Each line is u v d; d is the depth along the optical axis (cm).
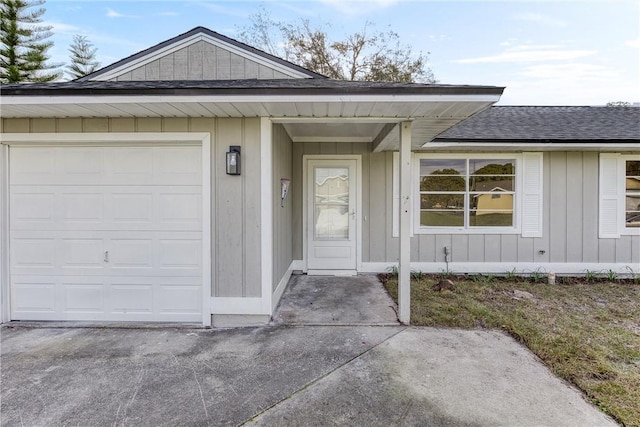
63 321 407
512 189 665
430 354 319
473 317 415
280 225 490
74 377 279
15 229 405
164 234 403
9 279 407
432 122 401
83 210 404
